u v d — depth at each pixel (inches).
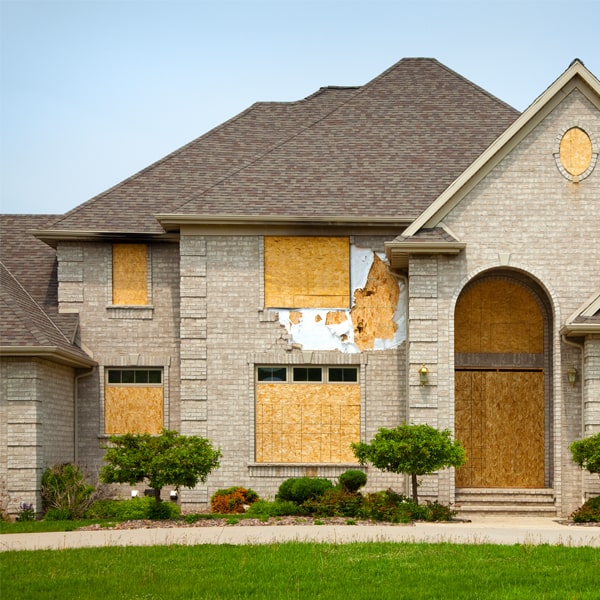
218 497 944.3
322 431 988.6
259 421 990.4
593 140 931.3
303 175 1032.8
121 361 1044.5
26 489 896.9
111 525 796.0
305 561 605.3
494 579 556.1
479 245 927.7
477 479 976.9
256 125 1168.8
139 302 1057.5
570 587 537.3
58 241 1059.3
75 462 1027.3
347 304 999.6
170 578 560.4
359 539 697.0
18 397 904.9
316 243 1005.2
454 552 634.2
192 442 834.8
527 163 932.6
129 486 1017.5
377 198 1008.9
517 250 927.7
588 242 928.3
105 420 1040.2
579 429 918.4
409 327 928.3
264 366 997.2
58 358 930.7
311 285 1000.9
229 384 992.2
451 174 1039.6
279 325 997.8
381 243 1003.9
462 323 986.7
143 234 1039.6
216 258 1002.7
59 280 1055.6
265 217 983.0
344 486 911.7
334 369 998.4
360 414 989.2
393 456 813.9
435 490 916.6
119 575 568.4
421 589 535.5
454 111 1119.0
